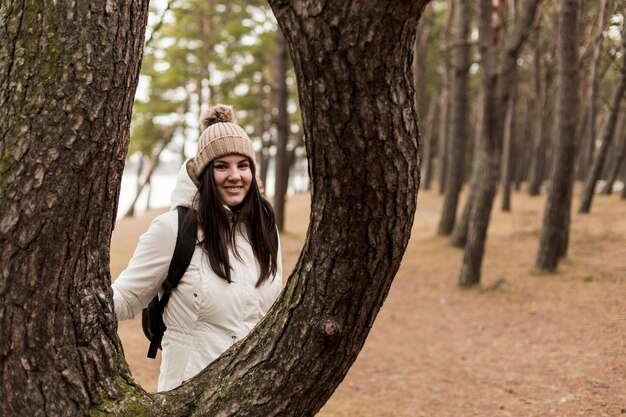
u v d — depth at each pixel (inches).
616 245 460.8
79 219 63.9
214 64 642.2
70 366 65.7
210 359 90.4
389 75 56.1
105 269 68.8
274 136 1190.9
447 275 425.1
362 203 61.6
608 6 386.6
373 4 52.2
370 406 194.9
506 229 591.5
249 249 95.0
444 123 1042.1
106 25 62.2
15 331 63.2
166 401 71.5
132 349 250.4
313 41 55.1
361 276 65.5
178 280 89.4
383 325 313.1
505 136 767.1
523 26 381.4
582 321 284.2
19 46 62.1
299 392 69.4
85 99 61.9
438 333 293.3
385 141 58.6
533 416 173.2
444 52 620.7
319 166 61.8
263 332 72.2
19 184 61.7
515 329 286.8
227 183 92.5
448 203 576.7
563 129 386.6
